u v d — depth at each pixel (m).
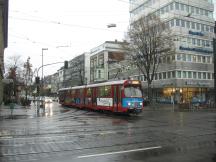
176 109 38.94
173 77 53.72
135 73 65.44
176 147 10.85
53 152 10.20
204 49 57.66
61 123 20.77
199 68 56.47
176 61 53.16
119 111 28.50
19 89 58.69
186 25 55.81
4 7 33.72
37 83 34.81
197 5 57.72
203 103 40.94
